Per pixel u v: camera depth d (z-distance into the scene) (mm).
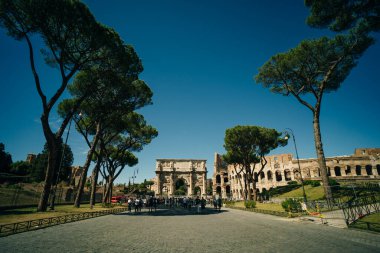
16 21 17047
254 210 26250
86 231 11562
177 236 10328
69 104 27812
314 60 25719
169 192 80438
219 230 12242
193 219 18328
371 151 61531
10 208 23203
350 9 18594
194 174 82438
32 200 34375
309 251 7430
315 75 26609
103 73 22891
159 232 11508
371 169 62250
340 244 8445
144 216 20875
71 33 18875
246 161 43031
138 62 24828
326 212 19484
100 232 11305
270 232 11461
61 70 19516
